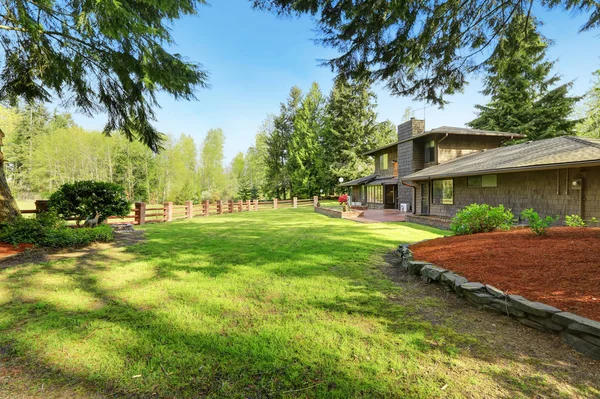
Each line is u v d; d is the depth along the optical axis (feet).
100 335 9.07
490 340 8.50
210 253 21.06
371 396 6.37
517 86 73.87
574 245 13.56
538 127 72.74
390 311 10.72
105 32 16.06
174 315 10.51
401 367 7.34
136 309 11.11
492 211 20.89
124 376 7.12
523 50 18.43
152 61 20.85
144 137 29.89
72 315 10.58
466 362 7.49
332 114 111.14
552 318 8.46
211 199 136.87
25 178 119.03
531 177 31.14
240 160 162.71
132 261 18.70
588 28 16.80
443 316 10.20
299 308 11.09
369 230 34.06
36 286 13.78
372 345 8.37
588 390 6.38
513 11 16.66
